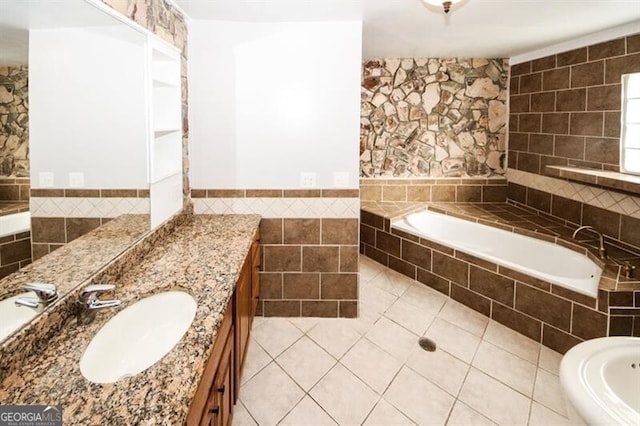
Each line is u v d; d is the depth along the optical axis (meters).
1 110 0.94
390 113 4.05
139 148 1.73
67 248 1.21
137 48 1.68
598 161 2.90
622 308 2.08
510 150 3.94
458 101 3.97
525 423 1.80
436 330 2.61
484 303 2.82
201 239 2.05
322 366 2.20
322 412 1.85
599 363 1.20
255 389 2.00
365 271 3.64
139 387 0.88
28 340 0.99
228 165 2.54
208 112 2.48
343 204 2.59
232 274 1.57
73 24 1.24
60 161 1.19
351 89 2.46
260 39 2.42
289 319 2.71
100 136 1.40
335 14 2.30
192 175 2.54
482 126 4.00
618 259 2.48
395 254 3.63
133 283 1.47
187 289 1.42
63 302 1.14
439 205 4.03
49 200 1.14
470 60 3.89
